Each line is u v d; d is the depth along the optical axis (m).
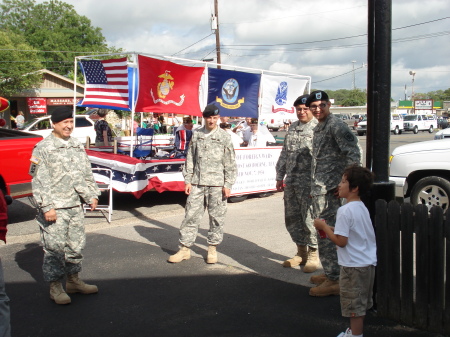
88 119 20.23
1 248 6.34
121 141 12.08
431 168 7.58
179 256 5.63
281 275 5.13
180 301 4.44
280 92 11.08
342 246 3.38
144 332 3.83
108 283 4.95
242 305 4.32
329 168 4.41
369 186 3.43
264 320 3.99
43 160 4.22
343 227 3.34
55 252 4.30
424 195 7.64
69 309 4.29
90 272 5.30
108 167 8.30
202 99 9.76
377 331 3.73
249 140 12.18
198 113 9.41
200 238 6.79
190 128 10.30
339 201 4.43
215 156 5.48
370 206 4.08
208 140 5.49
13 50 30.36
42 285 4.91
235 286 4.80
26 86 30.97
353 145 4.24
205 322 3.98
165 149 11.37
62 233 4.32
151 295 4.60
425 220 3.64
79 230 4.49
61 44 47.50
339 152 4.38
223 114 10.01
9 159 7.64
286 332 3.77
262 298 4.48
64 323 4.00
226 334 3.76
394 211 3.84
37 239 6.82
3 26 53.50
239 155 9.40
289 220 5.38
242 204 9.40
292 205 5.30
